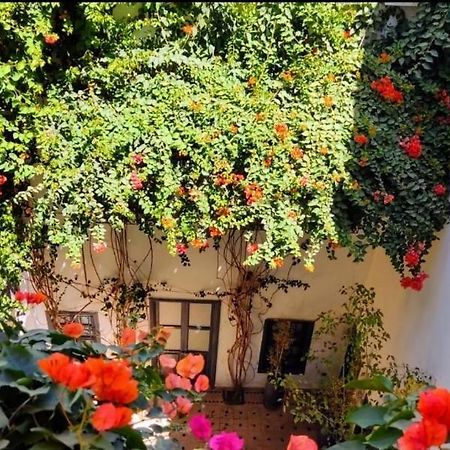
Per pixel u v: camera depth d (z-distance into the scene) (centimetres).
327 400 421
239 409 504
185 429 200
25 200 324
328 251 364
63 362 136
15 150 301
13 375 148
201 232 320
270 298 476
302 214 314
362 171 310
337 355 499
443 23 292
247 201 310
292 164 305
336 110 307
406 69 314
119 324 461
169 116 298
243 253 442
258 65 302
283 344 478
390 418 166
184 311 480
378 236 314
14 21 270
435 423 144
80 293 447
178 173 308
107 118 296
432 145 314
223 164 298
